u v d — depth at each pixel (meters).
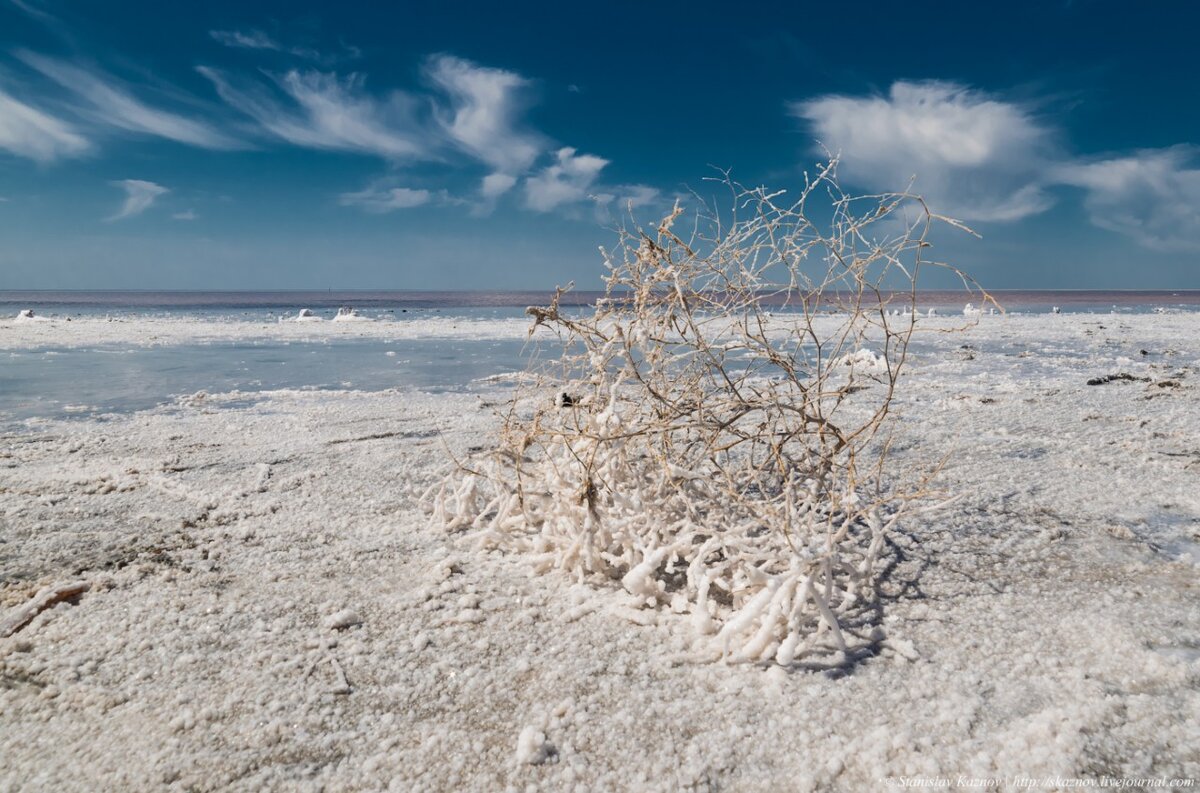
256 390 9.45
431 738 1.99
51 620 2.72
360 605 2.84
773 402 2.97
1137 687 2.18
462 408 7.78
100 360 13.04
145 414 7.51
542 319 3.22
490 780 1.84
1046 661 2.35
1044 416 6.92
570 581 3.02
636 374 3.05
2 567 3.25
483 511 3.75
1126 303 69.81
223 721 2.08
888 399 2.87
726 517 3.14
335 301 86.25
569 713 2.09
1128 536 3.57
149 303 73.88
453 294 162.75
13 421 7.08
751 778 1.83
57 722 2.09
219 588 3.01
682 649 2.46
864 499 4.13
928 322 21.83
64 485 4.66
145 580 3.10
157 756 1.93
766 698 2.16
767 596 2.41
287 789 1.81
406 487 4.45
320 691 2.23
